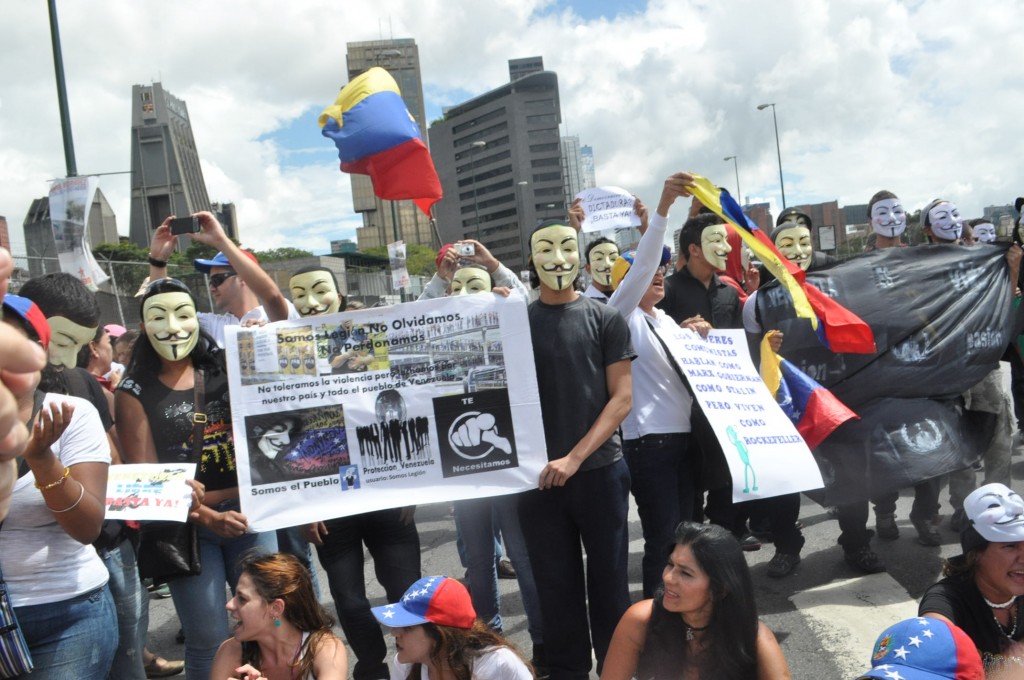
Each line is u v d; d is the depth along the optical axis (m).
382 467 3.75
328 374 3.79
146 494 3.23
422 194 4.61
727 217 4.20
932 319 5.11
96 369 5.50
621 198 7.11
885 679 1.99
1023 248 5.36
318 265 4.48
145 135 114.31
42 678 2.79
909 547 5.48
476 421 3.70
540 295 3.80
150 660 4.66
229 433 3.77
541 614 3.81
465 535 4.34
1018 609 2.82
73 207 7.98
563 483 3.45
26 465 2.76
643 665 2.79
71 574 2.84
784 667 2.64
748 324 5.17
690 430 4.15
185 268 20.91
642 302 4.29
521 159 120.19
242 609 3.05
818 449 4.98
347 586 3.81
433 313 3.78
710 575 2.60
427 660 2.96
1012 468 7.33
